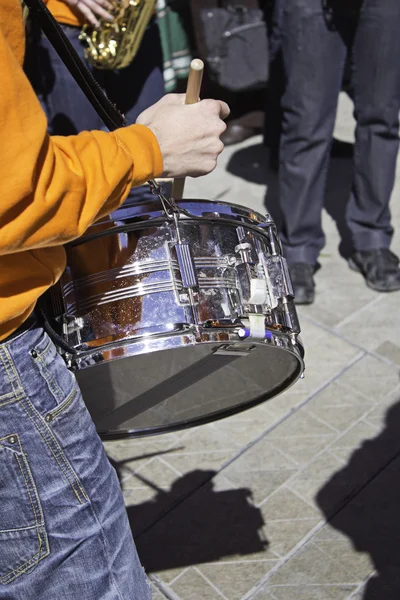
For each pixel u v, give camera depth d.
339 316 3.27
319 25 3.06
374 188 3.36
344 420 2.77
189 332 1.48
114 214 1.54
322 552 2.30
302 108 3.19
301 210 3.34
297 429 2.74
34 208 1.17
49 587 1.49
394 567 2.25
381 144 3.30
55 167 1.19
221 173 4.36
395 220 3.85
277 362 1.74
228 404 2.01
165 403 1.90
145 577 1.64
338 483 2.53
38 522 1.44
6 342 1.37
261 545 2.34
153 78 3.12
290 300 1.66
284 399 2.87
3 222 1.17
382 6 3.02
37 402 1.39
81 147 1.26
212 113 1.42
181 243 1.51
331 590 2.19
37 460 1.41
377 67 3.14
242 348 1.60
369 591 2.18
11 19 1.27
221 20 4.11
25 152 1.14
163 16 4.33
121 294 1.51
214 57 4.18
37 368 1.40
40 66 2.92
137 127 1.36
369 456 2.62
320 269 3.56
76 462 1.45
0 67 1.12
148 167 1.34
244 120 4.65
